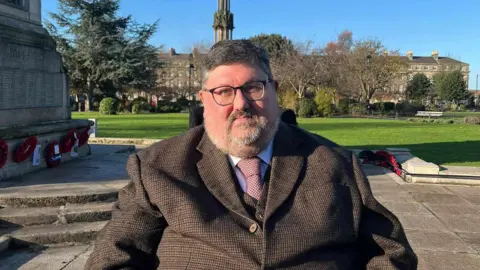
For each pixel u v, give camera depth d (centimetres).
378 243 190
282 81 4275
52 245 463
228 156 200
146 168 195
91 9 4016
